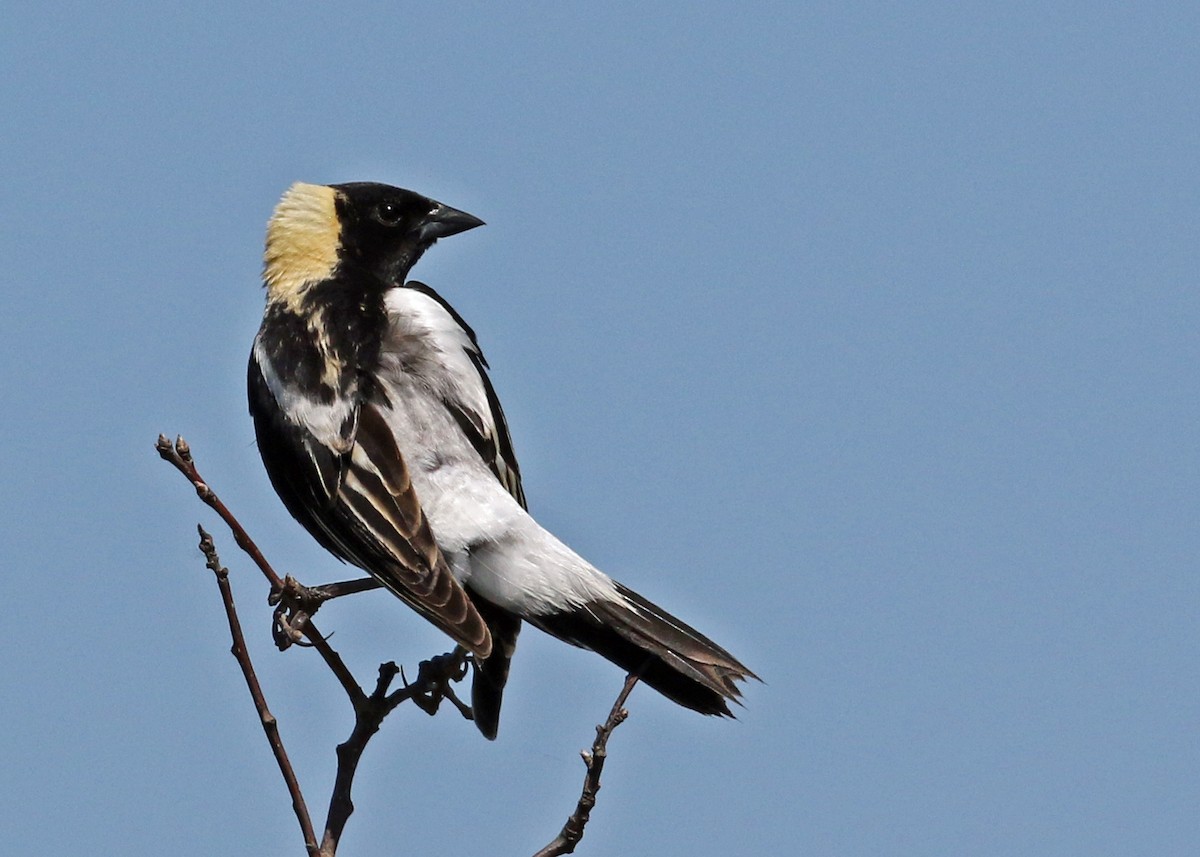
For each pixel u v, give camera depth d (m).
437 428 10.66
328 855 8.16
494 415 11.35
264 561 8.77
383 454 10.44
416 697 9.08
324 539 11.09
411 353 10.90
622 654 10.05
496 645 10.36
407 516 10.20
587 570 10.27
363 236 12.02
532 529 10.34
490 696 10.24
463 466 10.55
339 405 10.62
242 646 8.12
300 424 10.65
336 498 10.42
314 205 11.95
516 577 10.23
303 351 10.91
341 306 11.17
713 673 9.80
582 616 10.18
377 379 10.75
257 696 8.11
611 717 7.78
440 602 9.74
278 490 10.95
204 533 8.10
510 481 11.44
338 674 8.64
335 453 10.51
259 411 10.91
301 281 11.59
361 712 8.59
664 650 9.97
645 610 10.17
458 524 10.34
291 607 9.29
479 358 11.42
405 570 9.96
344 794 8.38
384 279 12.07
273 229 11.85
